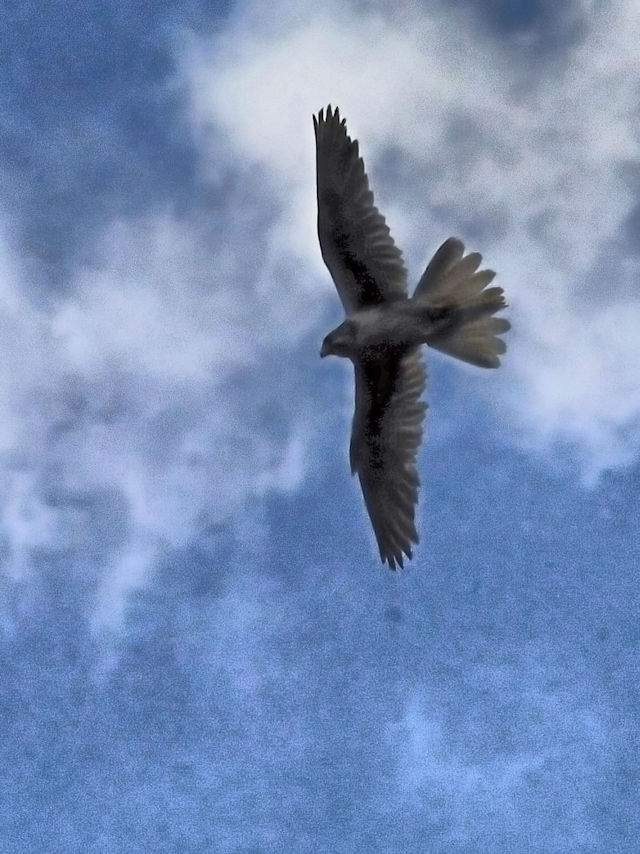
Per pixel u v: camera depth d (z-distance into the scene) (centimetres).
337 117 1528
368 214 1509
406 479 1548
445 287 1486
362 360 1513
